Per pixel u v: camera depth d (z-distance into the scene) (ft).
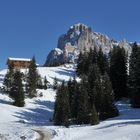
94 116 194.29
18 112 274.36
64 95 224.12
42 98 327.47
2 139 147.43
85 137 144.87
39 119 262.06
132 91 250.98
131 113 223.71
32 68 334.24
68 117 220.02
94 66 257.75
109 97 222.89
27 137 155.94
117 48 337.52
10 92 305.32
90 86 246.68
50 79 417.49
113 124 174.60
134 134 130.82
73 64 552.41
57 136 157.28
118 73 293.02
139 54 255.09
